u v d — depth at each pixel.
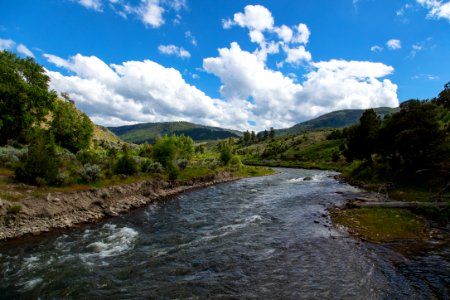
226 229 22.95
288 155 156.38
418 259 15.35
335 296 12.08
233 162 86.50
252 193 43.47
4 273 14.77
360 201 30.16
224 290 12.88
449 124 46.12
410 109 39.66
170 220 26.30
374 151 50.34
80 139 55.44
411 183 36.44
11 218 21.06
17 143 41.81
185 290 12.95
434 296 11.70
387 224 21.73
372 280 13.30
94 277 14.38
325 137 182.75
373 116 56.38
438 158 35.56
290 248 17.95
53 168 28.39
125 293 12.79
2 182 25.78
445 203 24.11
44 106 45.50
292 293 12.45
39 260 16.48
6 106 39.72
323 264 15.30
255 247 18.39
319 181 60.06
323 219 24.94
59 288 13.27
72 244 19.33
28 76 44.69
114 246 19.03
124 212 29.56
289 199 36.69
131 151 76.12
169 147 54.84
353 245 17.95
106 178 35.62
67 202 26.00
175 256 17.12
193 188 49.25
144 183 39.12
